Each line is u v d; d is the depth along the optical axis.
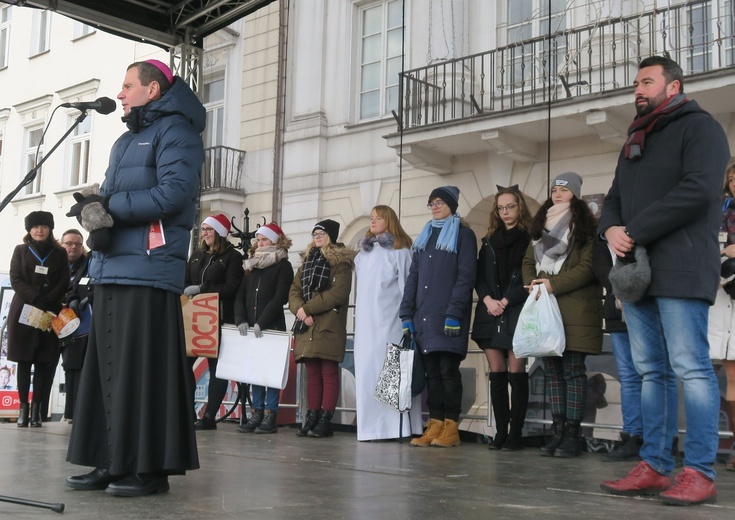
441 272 5.11
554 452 4.55
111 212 2.96
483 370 5.80
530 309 4.41
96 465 3.02
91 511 2.61
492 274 4.95
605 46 8.53
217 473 3.61
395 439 5.54
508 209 4.95
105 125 15.10
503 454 4.62
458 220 5.20
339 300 5.66
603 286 4.39
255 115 11.98
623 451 4.33
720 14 7.88
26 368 6.36
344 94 10.97
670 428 3.13
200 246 6.54
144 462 2.89
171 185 2.96
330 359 5.66
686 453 2.96
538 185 9.05
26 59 16.94
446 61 9.71
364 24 10.98
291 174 11.34
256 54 12.04
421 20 10.20
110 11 7.11
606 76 8.50
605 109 8.06
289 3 11.65
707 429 2.92
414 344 5.25
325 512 2.64
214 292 6.21
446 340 5.04
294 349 5.78
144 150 3.05
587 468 3.98
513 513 2.66
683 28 8.09
